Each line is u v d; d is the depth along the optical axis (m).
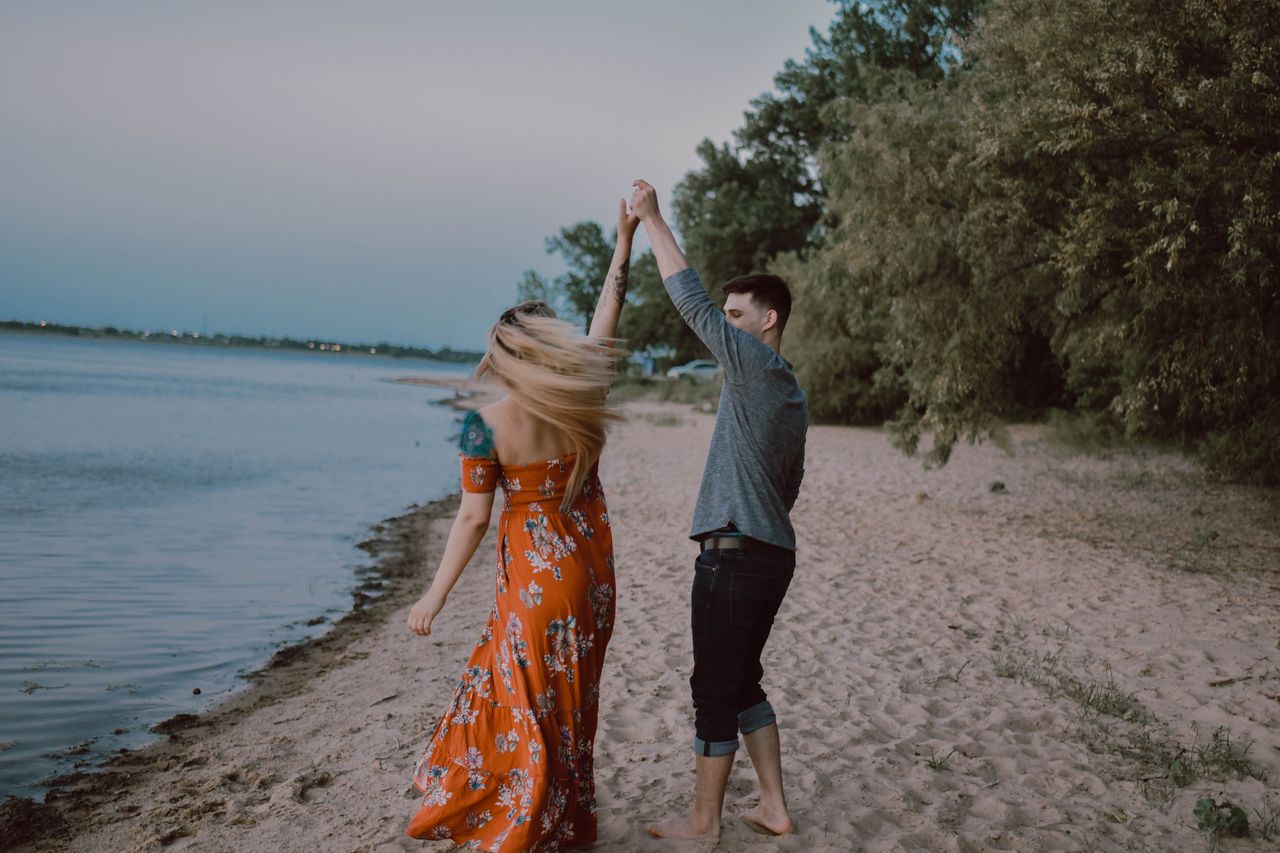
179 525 11.30
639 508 12.38
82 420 27.73
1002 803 3.53
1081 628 6.17
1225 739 4.21
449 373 149.88
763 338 3.12
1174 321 7.77
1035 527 10.34
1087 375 14.61
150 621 6.96
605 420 2.87
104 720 4.91
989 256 8.70
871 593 7.23
